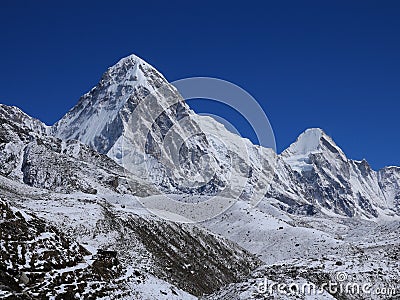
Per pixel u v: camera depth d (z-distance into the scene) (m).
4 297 32.66
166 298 46.12
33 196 89.75
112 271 46.00
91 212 78.25
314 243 123.38
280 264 63.03
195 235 100.56
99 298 39.44
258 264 110.38
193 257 89.31
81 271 41.91
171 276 71.19
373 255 71.38
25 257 39.12
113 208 89.31
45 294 36.22
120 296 41.41
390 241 101.00
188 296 50.41
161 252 80.31
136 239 77.69
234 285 49.50
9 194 82.81
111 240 72.81
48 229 45.28
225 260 99.56
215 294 49.34
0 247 38.28
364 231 178.12
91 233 71.75
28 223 43.97
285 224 145.88
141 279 48.19
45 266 39.56
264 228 139.25
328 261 63.41
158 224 90.44
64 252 43.19
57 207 78.19
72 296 37.53
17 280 36.28
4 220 41.50
